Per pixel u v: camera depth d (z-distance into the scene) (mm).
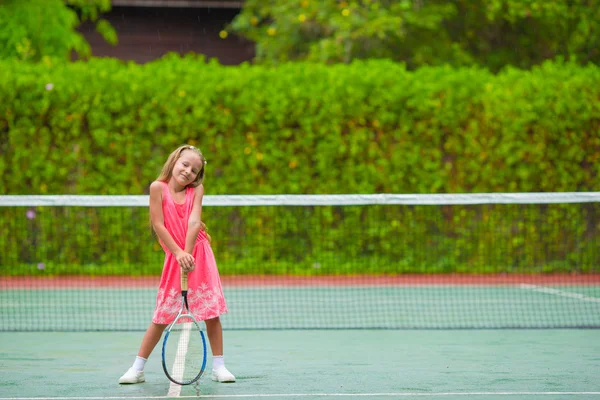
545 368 5879
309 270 13320
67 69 13336
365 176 13453
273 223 13383
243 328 7984
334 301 10438
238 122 13344
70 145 13250
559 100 13500
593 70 13805
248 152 13320
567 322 8742
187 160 5156
